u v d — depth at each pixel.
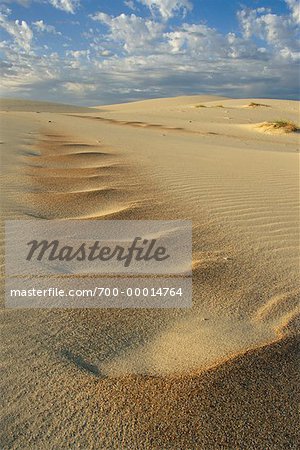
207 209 4.46
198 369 1.83
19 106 49.06
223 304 2.48
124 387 1.71
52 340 2.04
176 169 6.77
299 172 7.09
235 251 3.33
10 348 1.95
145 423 1.54
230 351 1.99
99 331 2.15
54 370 1.81
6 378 1.75
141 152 8.80
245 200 4.89
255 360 1.89
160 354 1.97
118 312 2.35
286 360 1.90
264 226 3.96
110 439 1.48
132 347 2.03
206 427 1.53
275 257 3.23
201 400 1.64
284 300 2.53
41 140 10.21
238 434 1.50
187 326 2.23
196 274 2.87
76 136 11.92
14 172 6.00
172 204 4.60
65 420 1.55
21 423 1.53
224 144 13.95
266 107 32.28
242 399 1.66
